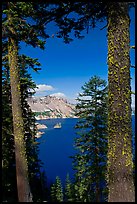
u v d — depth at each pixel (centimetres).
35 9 618
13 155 1387
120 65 423
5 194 1271
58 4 542
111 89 430
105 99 1450
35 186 1702
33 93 1420
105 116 1448
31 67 946
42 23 610
